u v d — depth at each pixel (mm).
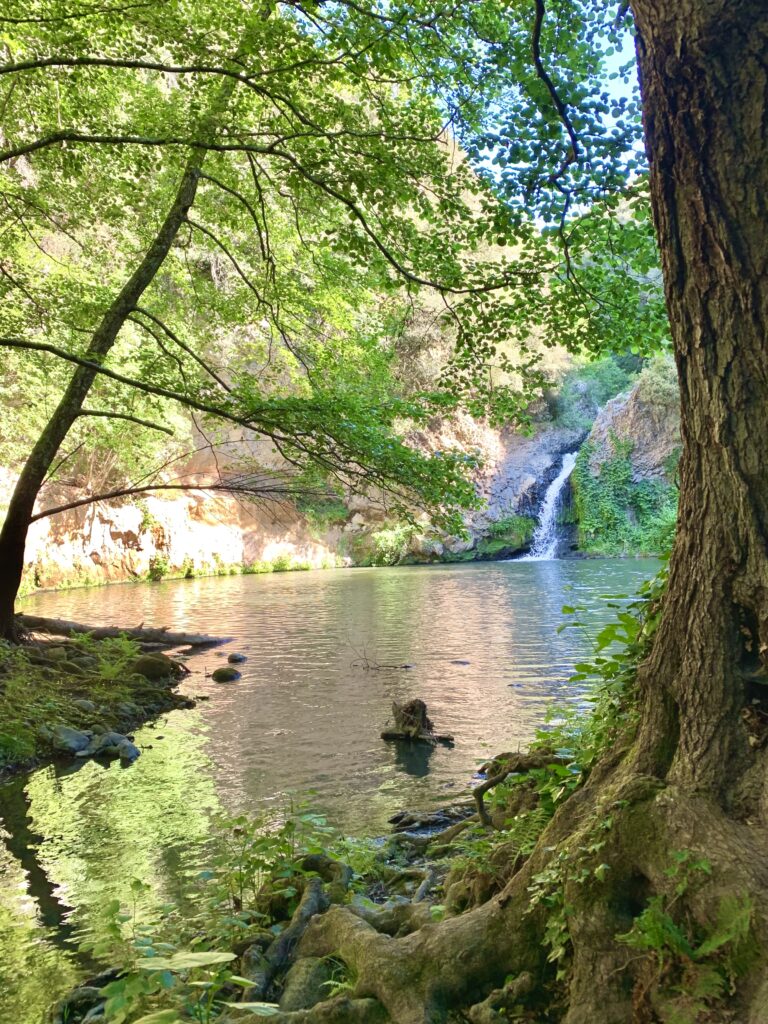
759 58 2500
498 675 12188
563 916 2613
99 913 4594
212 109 10031
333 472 11070
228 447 33938
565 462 43406
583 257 8734
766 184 2523
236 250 14594
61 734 9055
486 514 41469
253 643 16750
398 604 22906
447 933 2834
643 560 36062
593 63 6516
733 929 2141
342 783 7289
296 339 14477
